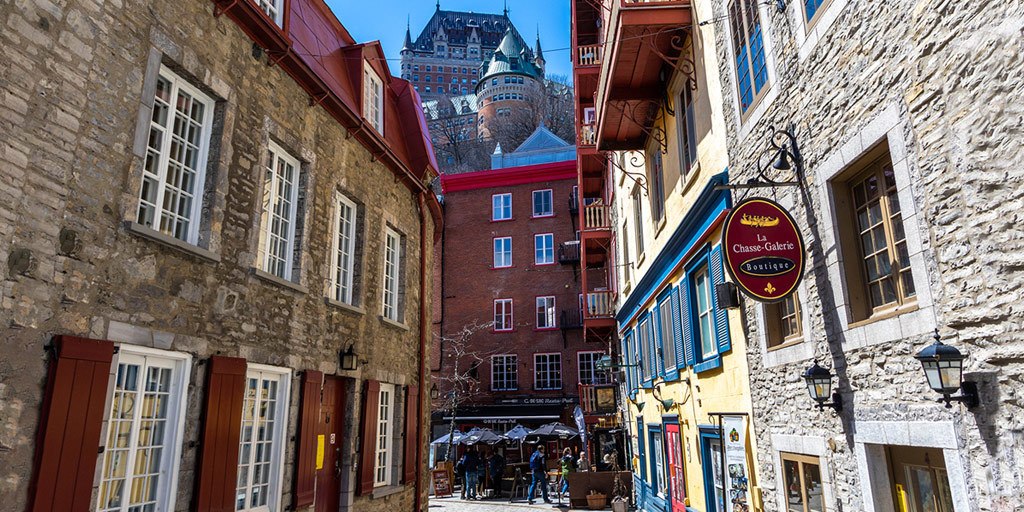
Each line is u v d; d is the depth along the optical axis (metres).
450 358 31.16
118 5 5.88
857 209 5.88
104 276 5.52
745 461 8.10
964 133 4.25
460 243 32.91
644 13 9.95
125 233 5.77
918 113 4.70
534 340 30.75
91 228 5.42
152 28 6.25
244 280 7.38
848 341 5.67
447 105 109.62
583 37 19.84
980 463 4.12
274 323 7.94
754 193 7.64
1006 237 3.91
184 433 6.30
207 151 7.05
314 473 8.62
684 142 10.97
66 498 4.97
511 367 30.59
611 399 20.31
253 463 7.55
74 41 5.39
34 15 5.06
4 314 4.66
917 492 5.11
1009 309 3.88
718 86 8.88
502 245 32.50
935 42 4.52
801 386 6.59
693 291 10.71
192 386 6.46
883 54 5.12
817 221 6.20
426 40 140.62
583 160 21.58
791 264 5.98
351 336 10.09
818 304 6.21
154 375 6.20
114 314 5.58
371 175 11.27
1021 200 3.79
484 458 25.27
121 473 5.70
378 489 10.74
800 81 6.50
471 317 31.64
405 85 14.03
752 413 7.89
